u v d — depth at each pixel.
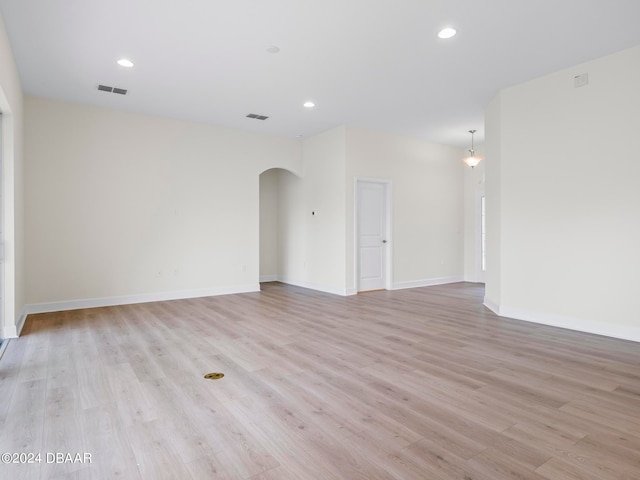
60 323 4.47
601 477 1.67
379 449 1.89
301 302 5.86
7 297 3.86
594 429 2.09
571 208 4.20
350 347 3.56
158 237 5.95
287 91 4.90
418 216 7.49
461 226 8.27
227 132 6.60
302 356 3.31
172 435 2.03
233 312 5.12
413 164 7.39
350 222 6.54
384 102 5.32
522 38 3.56
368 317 4.82
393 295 6.52
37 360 3.19
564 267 4.27
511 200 4.78
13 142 3.91
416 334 4.02
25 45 3.65
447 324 4.45
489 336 3.94
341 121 6.24
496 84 4.69
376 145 6.83
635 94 3.71
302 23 3.30
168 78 4.46
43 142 5.06
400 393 2.56
